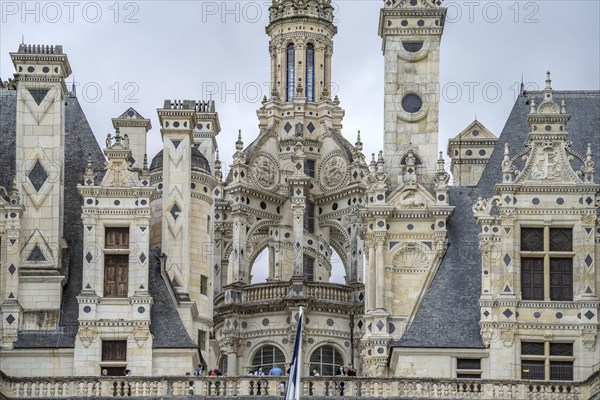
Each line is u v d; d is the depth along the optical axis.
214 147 143.00
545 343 122.38
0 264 124.81
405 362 122.50
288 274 154.12
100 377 119.62
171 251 130.12
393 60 129.62
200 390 119.38
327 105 158.38
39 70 127.94
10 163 129.50
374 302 125.44
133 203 125.69
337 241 156.12
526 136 130.12
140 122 137.75
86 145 132.62
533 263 123.50
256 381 119.38
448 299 124.50
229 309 149.50
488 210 123.94
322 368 147.88
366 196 129.88
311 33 159.38
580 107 131.00
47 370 123.62
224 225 153.88
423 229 126.44
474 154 138.88
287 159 156.88
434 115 129.00
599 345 122.12
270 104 158.38
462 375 122.38
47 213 126.12
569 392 119.19
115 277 125.12
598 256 123.25
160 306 125.94
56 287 125.06
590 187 123.50
